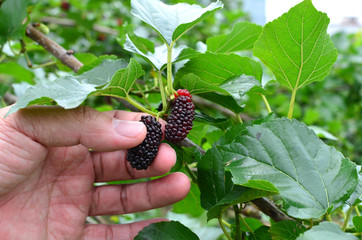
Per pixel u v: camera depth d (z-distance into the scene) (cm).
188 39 54
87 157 22
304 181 15
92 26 51
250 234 20
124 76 16
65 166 22
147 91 25
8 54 36
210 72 21
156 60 20
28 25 29
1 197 20
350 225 21
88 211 23
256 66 20
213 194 18
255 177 15
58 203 22
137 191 22
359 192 16
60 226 22
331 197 15
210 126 26
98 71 19
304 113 61
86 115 17
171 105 18
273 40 18
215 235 33
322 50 18
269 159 16
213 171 18
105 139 17
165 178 21
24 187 21
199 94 21
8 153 17
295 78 19
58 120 17
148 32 52
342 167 15
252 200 19
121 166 22
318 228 13
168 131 17
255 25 25
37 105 17
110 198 23
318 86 60
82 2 62
